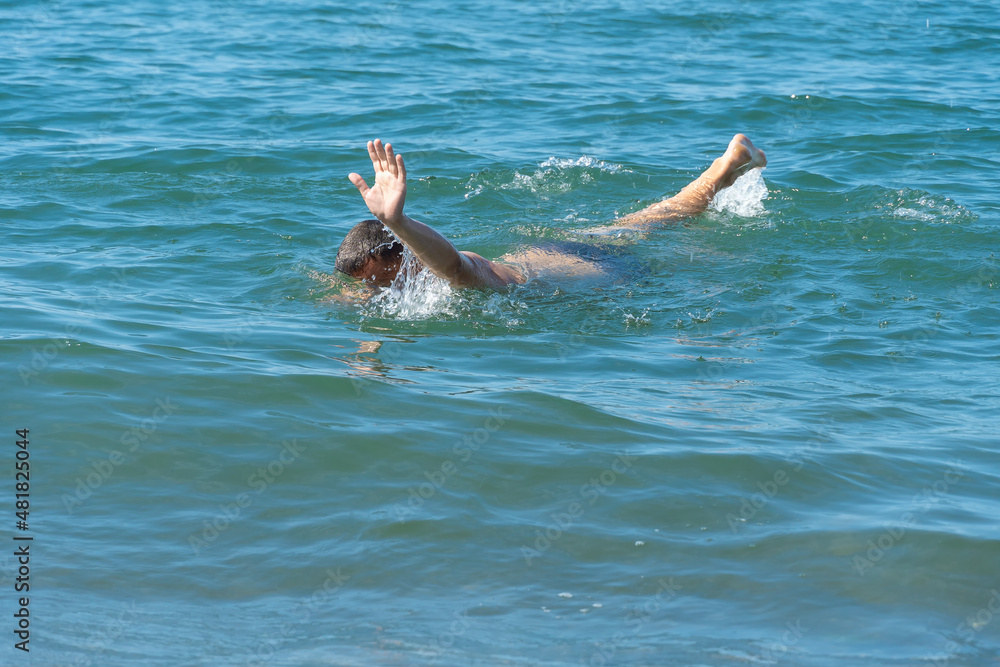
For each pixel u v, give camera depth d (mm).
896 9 60562
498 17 56375
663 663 8742
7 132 31859
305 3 58938
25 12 53438
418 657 8797
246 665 8680
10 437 12406
